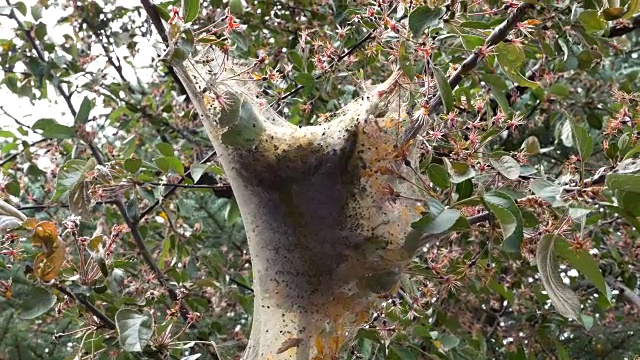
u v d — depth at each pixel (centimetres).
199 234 371
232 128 209
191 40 195
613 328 477
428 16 190
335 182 206
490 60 239
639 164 184
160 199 289
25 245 309
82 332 262
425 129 204
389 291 208
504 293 284
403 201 201
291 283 218
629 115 225
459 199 184
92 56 352
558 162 409
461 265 248
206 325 359
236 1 322
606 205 178
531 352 362
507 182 209
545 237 180
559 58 327
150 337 225
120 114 368
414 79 203
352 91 334
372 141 201
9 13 331
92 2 367
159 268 335
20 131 363
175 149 389
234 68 238
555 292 173
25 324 420
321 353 214
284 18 374
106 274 222
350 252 207
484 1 249
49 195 348
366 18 250
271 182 213
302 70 306
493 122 240
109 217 355
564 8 257
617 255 356
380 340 270
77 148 330
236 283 397
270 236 218
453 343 293
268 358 214
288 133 215
